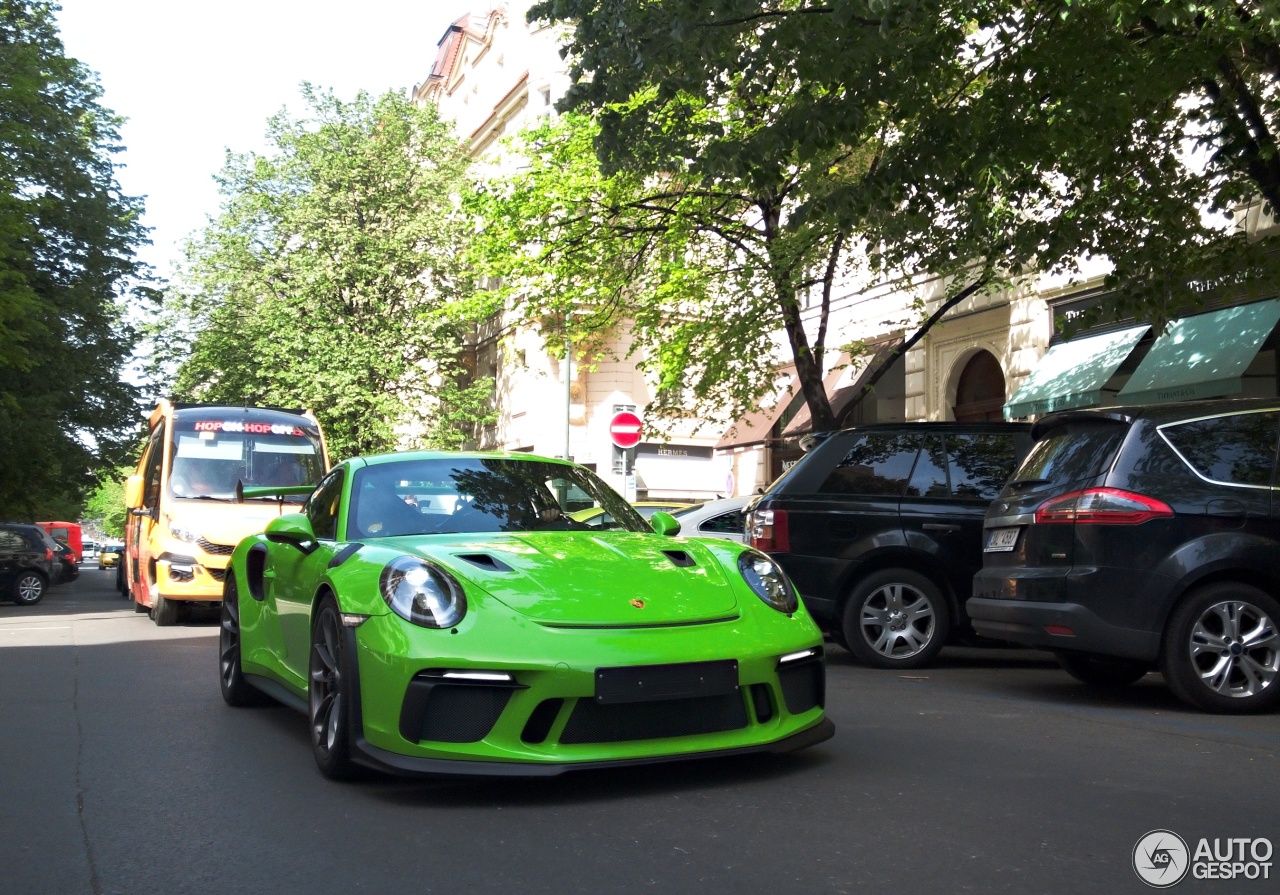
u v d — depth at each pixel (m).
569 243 17.44
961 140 10.21
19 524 26.16
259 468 15.58
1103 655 6.96
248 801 4.77
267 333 35.69
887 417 22.69
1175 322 15.06
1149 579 6.73
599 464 34.00
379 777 5.10
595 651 4.50
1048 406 16.80
